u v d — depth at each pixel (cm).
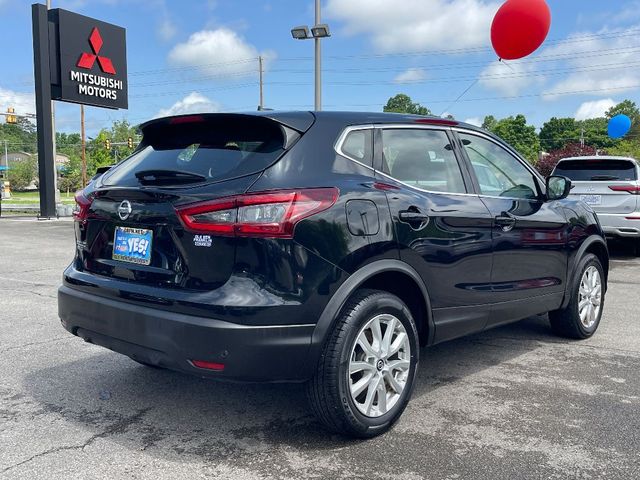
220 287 290
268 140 322
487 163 433
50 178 2172
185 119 347
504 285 421
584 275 525
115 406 375
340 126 343
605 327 577
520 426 346
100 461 302
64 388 406
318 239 301
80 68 2244
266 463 301
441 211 367
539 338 538
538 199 472
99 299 333
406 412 367
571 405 377
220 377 290
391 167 360
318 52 1742
